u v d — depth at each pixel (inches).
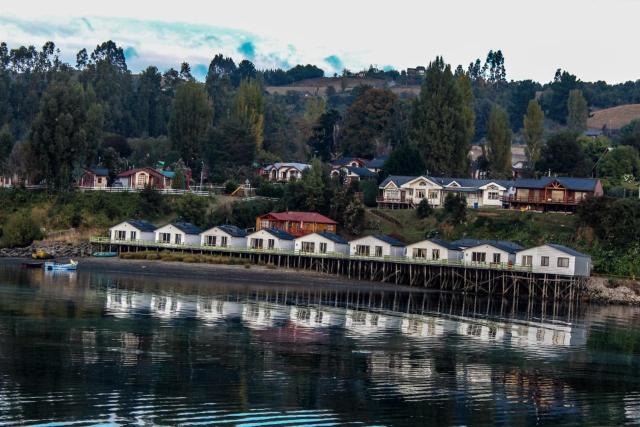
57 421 2477.9
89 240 7800.2
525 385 3243.1
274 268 7066.9
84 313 4274.1
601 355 3986.2
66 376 2940.5
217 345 3617.1
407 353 3693.4
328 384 3053.6
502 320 4972.9
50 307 4411.9
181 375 3051.2
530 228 7618.1
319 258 7121.1
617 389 3277.6
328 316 4682.6
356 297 5767.7
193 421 2546.8
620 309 6072.8
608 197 7377.0
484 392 3090.6
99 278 6077.8
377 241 7042.3
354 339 3966.5
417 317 4859.7
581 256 6358.3
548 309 5757.9
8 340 3457.2
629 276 6688.0
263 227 7746.1
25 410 2551.7
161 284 5871.1
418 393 3009.4
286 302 5211.6
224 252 7381.9
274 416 2642.7
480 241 7194.9
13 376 2901.1
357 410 2758.4
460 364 3538.4
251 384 2984.7
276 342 3769.7
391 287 6604.3
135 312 4404.5
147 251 7480.3
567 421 2790.4
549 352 3966.5
